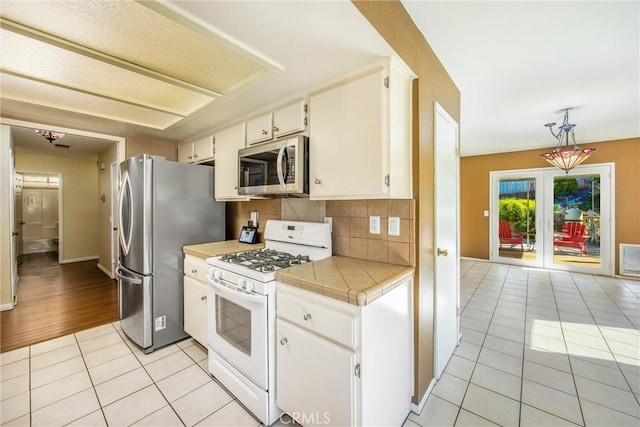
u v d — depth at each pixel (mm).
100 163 5148
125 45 1435
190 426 1509
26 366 2025
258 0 1013
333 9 1064
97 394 1741
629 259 4422
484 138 4395
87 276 4473
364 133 1470
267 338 1494
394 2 1367
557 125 3676
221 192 2518
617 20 1607
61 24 1271
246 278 1591
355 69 1516
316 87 1731
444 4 1465
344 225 1930
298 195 1933
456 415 1607
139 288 2217
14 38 1357
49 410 1605
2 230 3039
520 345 2383
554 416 1594
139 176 2225
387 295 1355
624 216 4438
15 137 3787
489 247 5738
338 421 1216
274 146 1828
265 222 2582
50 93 1991
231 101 1984
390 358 1392
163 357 2150
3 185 3055
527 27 1667
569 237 4918
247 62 1576
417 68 1606
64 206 5547
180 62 1570
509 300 3500
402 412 1526
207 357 2156
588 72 2238
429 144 1766
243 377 1639
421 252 1641
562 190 4961
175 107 2309
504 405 1683
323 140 1664
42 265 5266
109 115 2447
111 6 1154
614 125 3662
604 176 4570
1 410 1604
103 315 2922
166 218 2303
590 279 4410
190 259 2283
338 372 1204
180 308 2385
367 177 1457
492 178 5676
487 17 1574
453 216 2264
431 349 1819
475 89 2529
